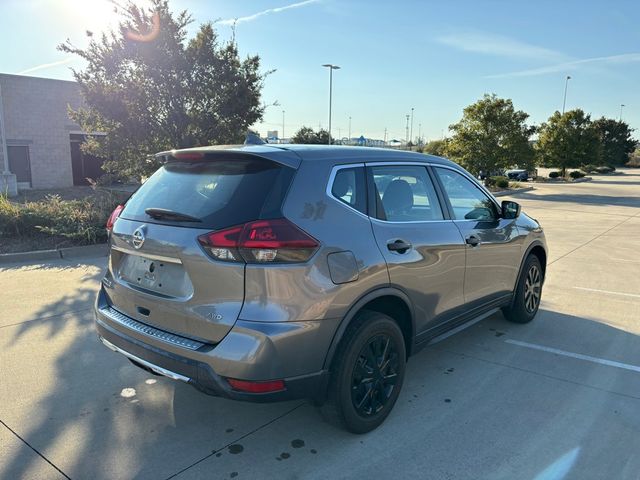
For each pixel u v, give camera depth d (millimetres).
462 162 28891
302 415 3506
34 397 3688
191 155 3250
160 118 11672
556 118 42656
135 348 3109
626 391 3885
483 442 3182
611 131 75875
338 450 3088
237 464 2945
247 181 2918
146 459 2982
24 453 3014
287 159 2959
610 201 21688
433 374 4168
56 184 23484
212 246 2725
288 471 2885
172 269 2984
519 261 5000
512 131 28172
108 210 9805
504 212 4746
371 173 3408
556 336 5062
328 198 3020
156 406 3598
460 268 3979
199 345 2803
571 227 13250
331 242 2906
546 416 3504
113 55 11242
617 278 7527
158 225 3037
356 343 3025
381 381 3283
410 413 3531
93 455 3012
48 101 22812
